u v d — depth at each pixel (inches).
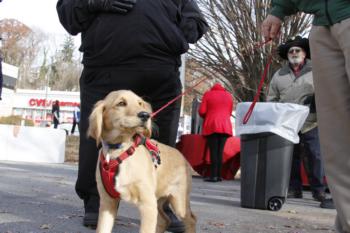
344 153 119.9
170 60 184.1
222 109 408.8
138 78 178.5
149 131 142.3
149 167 143.2
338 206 120.2
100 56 178.7
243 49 685.3
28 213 199.0
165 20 179.3
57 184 320.5
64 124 1531.7
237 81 725.9
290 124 249.1
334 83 119.8
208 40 716.7
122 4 175.0
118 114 138.9
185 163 166.6
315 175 275.6
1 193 256.8
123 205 236.7
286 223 212.7
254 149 253.6
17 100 2114.9
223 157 450.6
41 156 581.6
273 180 249.9
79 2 179.9
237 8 698.8
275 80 303.9
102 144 142.6
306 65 292.5
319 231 196.4
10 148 580.1
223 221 208.4
